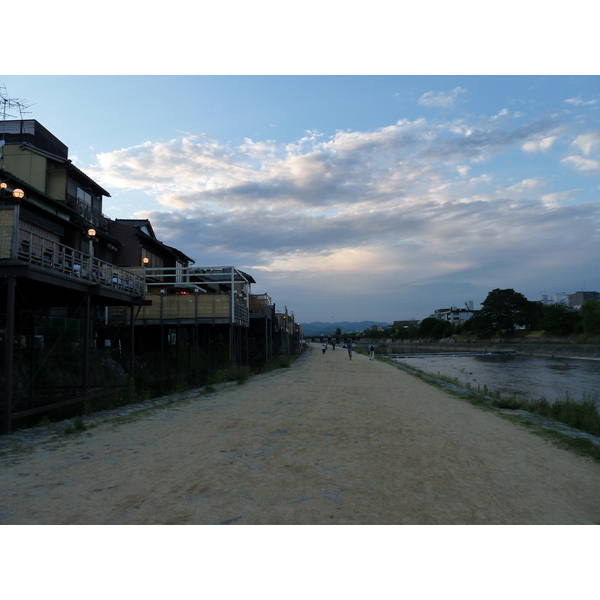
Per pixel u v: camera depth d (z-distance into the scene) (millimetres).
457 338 115375
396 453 6633
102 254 24781
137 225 30516
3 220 8984
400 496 4773
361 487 5031
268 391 14508
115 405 11430
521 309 94500
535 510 4488
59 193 21844
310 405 11484
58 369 16094
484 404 12539
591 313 66562
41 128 24656
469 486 5164
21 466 5688
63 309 19656
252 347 34656
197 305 21344
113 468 5621
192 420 9180
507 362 53219
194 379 22062
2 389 13445
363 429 8438
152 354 24547
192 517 4098
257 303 31984
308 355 47406
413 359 60469
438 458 6402
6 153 21359
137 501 4465
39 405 13078
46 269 9586
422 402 12594
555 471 5895
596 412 10633
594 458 6652
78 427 8039
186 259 35062
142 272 22797
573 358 60562
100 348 20422
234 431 8070
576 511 4500
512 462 6301
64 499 4500
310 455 6402
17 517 4047
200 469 5605
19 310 14586
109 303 15164
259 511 4270
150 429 8219
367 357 42750
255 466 5777
